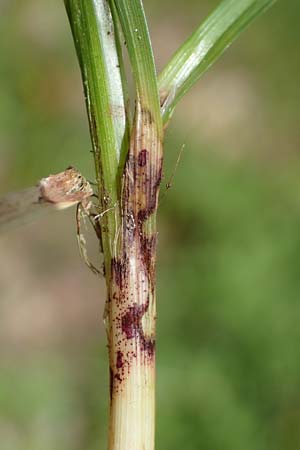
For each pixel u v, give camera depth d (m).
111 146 0.14
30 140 0.43
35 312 0.39
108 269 0.14
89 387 0.34
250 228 0.35
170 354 0.31
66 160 0.42
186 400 0.30
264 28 0.49
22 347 0.37
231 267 0.33
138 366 0.14
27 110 0.44
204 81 0.48
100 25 0.14
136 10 0.14
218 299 0.32
